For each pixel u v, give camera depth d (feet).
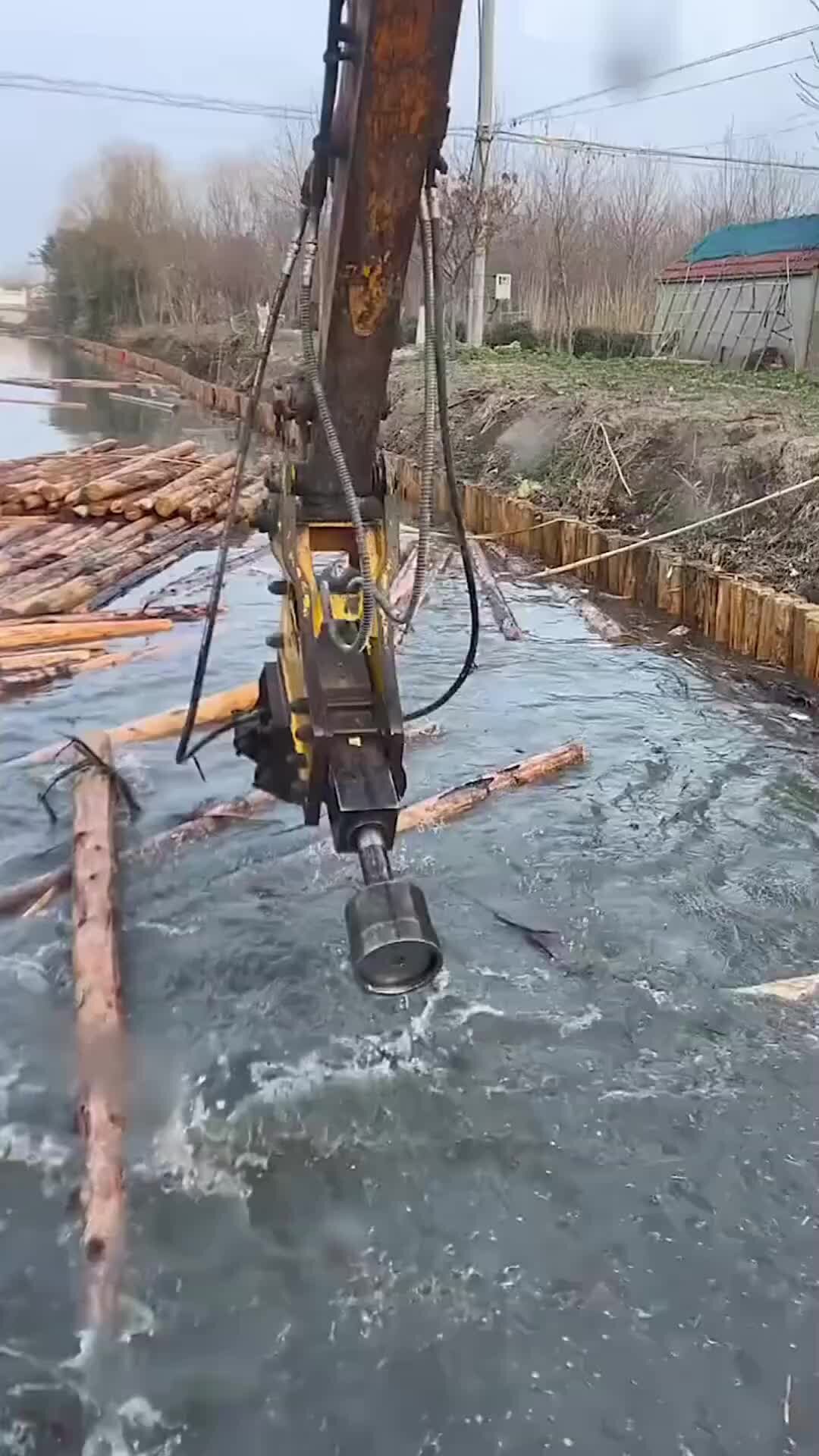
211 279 188.55
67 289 248.52
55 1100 18.15
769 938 23.17
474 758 31.81
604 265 114.32
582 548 51.55
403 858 25.99
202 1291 15.16
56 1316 14.66
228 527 17.66
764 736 33.50
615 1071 19.40
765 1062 19.62
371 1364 14.33
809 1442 13.55
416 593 15.31
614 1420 13.76
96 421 116.98
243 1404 13.76
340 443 16.31
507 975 21.95
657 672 39.32
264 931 22.99
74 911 21.98
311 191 14.37
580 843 26.86
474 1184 17.03
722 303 89.04
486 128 90.99
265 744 19.60
